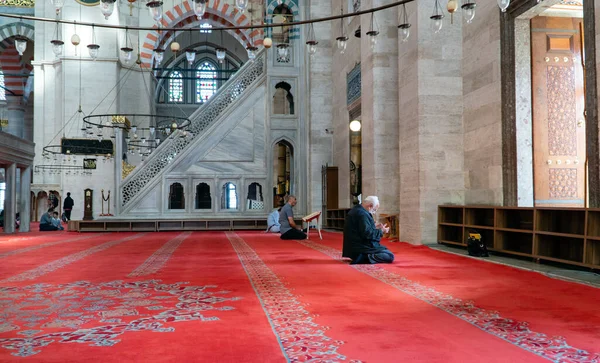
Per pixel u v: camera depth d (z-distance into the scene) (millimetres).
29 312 4320
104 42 26906
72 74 26562
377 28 12281
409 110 11547
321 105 19047
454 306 4512
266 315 4168
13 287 5641
